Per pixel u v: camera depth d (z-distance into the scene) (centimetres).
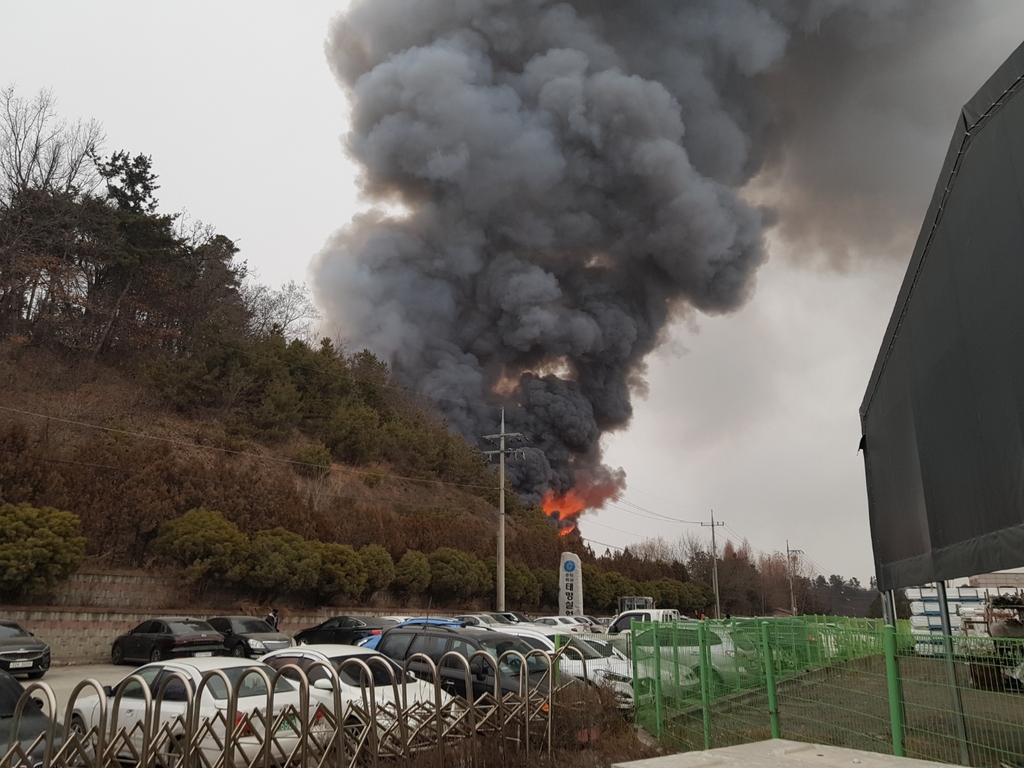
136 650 2075
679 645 926
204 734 604
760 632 961
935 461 768
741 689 922
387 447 5403
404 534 3888
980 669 559
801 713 844
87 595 2445
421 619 2472
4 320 4084
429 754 654
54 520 2242
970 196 604
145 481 2766
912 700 613
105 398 4100
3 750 698
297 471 4269
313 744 672
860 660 816
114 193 4853
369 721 614
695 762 305
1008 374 538
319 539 3300
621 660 1277
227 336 4909
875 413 1224
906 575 977
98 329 4456
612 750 786
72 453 2772
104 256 4397
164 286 4653
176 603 2667
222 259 5184
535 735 755
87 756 556
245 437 4316
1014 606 1468
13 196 4047
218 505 2931
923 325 795
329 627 2384
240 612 2775
